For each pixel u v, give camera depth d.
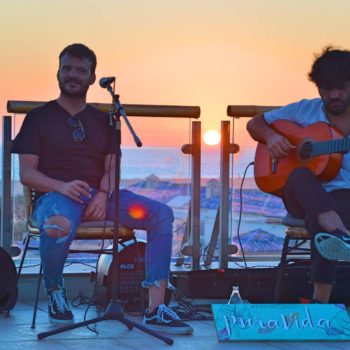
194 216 5.60
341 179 4.32
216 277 4.95
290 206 4.24
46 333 3.81
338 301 4.91
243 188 5.70
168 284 4.74
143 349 3.60
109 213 4.29
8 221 5.36
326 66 4.25
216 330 3.77
